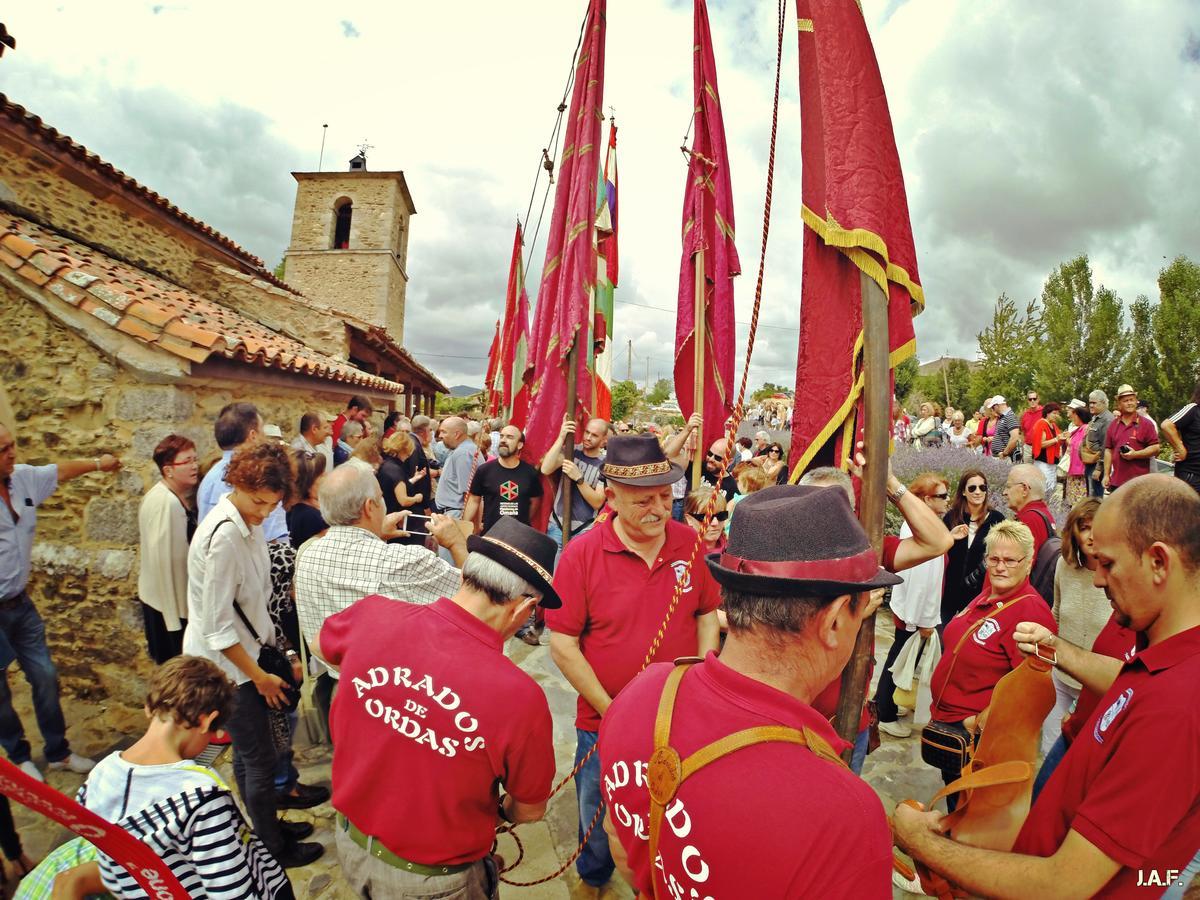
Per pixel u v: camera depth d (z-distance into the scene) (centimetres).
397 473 556
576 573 219
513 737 146
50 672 324
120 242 845
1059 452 914
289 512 333
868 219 150
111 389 416
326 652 167
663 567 217
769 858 83
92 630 406
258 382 552
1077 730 201
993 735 167
